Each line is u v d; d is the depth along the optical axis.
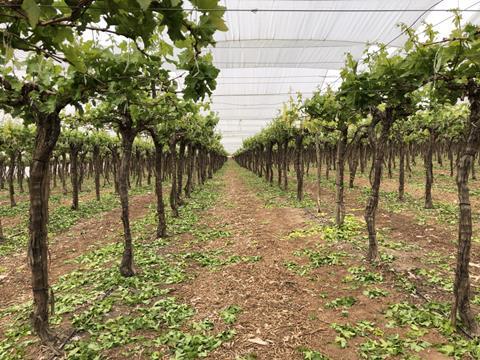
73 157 14.75
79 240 10.55
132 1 1.61
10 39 1.80
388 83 5.00
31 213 4.47
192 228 11.04
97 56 3.43
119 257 8.30
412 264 7.00
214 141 25.22
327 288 6.15
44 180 4.52
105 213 14.45
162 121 7.33
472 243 8.41
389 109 6.71
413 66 4.43
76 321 5.08
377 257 7.16
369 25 9.60
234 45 11.37
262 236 9.66
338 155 10.03
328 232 9.41
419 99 6.50
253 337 4.66
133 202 16.97
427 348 4.26
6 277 7.69
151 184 25.45
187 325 5.02
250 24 9.42
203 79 2.23
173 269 7.25
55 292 6.45
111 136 19.44
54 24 1.80
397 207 12.88
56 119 4.35
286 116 13.24
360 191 16.97
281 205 14.28
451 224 10.21
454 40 3.65
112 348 4.45
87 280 6.88
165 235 9.94
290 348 4.41
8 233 11.53
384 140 7.00
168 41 8.06
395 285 6.07
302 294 5.94
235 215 13.00
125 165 6.85
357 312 5.25
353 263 7.20
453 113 12.61
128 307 5.61
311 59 13.45
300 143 14.68
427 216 11.30
